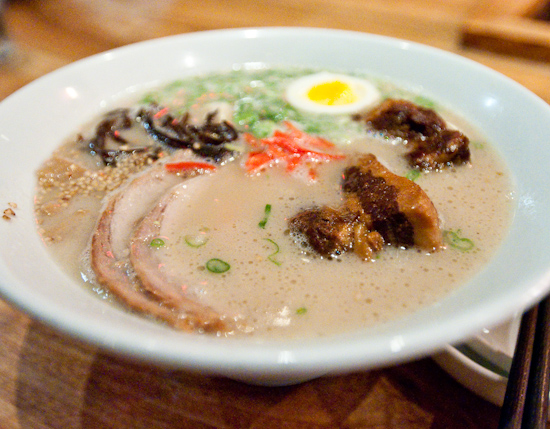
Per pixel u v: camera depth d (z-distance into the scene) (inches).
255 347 4.4
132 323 5.1
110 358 6.6
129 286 6.2
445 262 6.5
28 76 11.1
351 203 7.0
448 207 7.2
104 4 13.7
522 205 7.0
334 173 8.0
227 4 13.7
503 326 6.5
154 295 6.0
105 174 7.9
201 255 6.7
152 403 6.3
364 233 6.7
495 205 7.2
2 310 7.0
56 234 6.8
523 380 5.7
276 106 9.5
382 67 9.8
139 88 9.6
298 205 7.4
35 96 8.0
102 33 12.5
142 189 7.6
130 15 13.2
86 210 7.3
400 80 9.6
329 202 7.5
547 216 6.3
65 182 7.6
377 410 6.3
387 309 6.1
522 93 7.9
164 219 7.1
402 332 4.5
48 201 7.3
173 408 6.2
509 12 12.4
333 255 6.7
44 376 6.5
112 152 8.2
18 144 7.5
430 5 13.5
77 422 6.1
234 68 10.3
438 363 6.5
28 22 13.0
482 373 6.1
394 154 8.4
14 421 6.1
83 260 6.5
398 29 12.5
